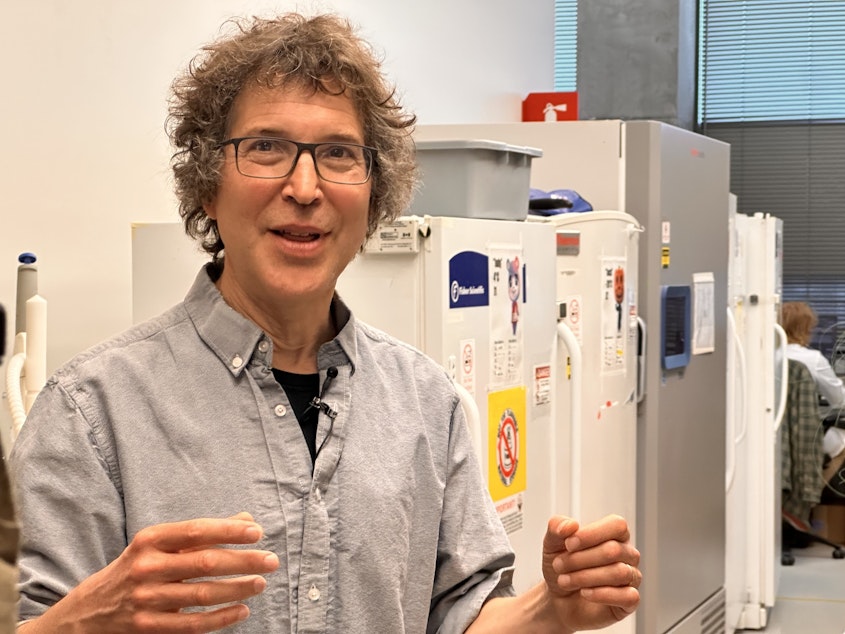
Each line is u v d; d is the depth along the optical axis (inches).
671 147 160.2
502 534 62.3
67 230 114.6
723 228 184.2
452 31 204.5
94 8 117.2
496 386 106.0
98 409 51.4
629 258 147.0
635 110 231.8
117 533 50.9
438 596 61.2
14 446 51.8
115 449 51.4
